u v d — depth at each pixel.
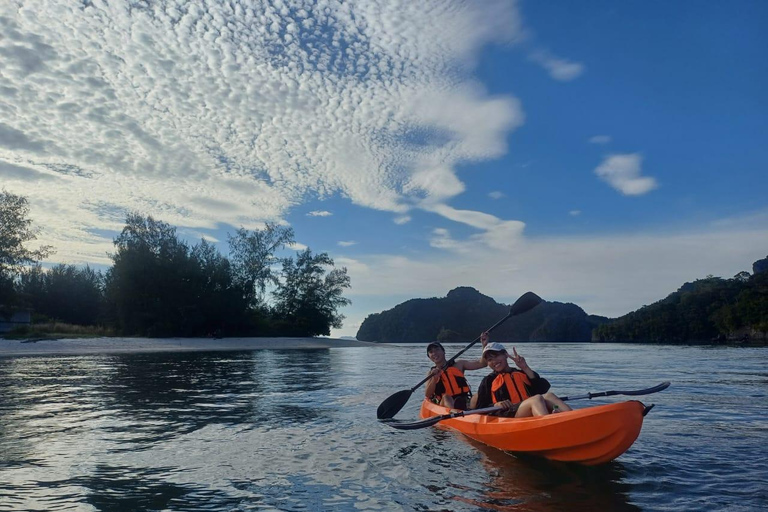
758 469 4.36
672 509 3.46
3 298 32.66
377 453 5.08
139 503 3.69
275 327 47.47
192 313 38.44
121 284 37.12
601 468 4.42
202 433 6.11
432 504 3.62
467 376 13.57
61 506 3.63
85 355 23.72
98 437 5.90
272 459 4.88
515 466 4.55
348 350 36.16
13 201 32.66
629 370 15.43
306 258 49.41
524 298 7.27
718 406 7.78
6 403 8.59
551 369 15.93
